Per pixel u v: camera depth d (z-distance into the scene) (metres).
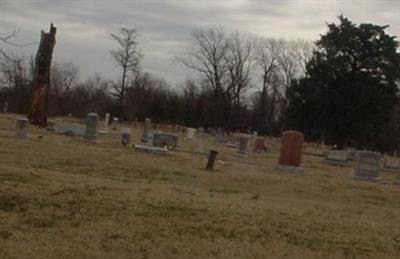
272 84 107.31
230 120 101.44
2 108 78.62
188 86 113.69
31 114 42.88
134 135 50.00
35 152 23.12
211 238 11.38
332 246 11.91
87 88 105.06
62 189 13.99
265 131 103.31
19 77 78.19
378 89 71.06
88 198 13.34
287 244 11.64
